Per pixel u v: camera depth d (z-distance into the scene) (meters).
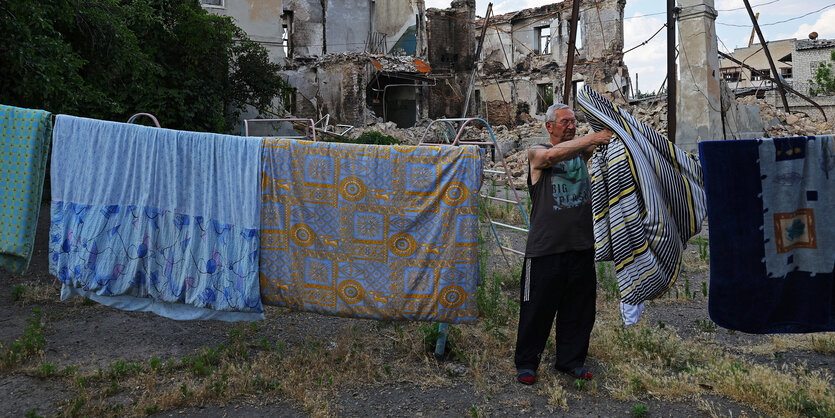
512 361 4.26
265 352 4.33
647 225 3.45
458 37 33.28
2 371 3.84
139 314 5.09
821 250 3.31
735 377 3.74
